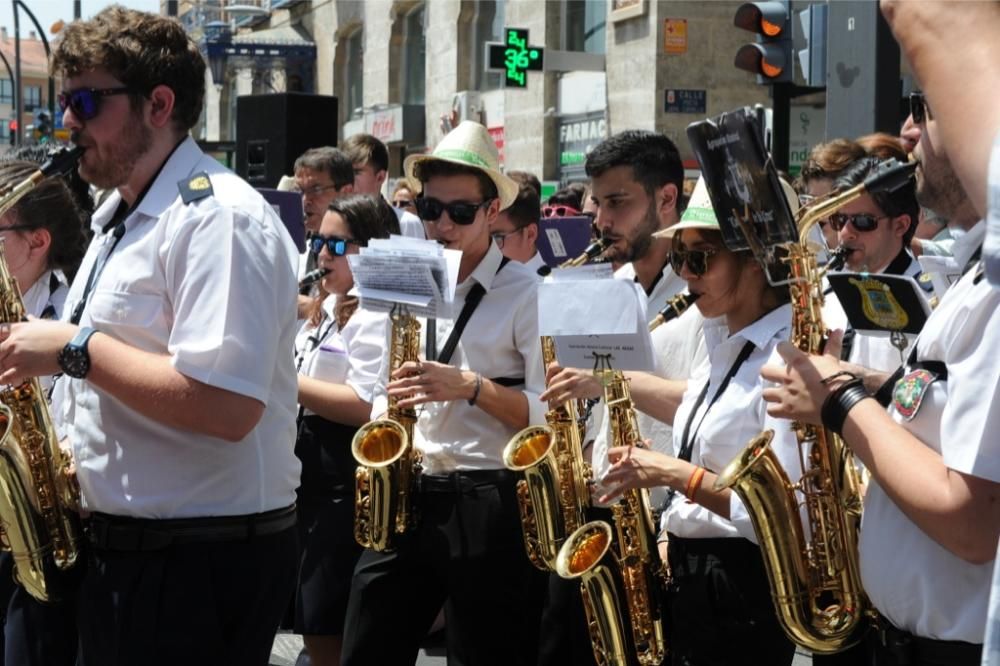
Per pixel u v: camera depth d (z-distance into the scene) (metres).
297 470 3.47
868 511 2.77
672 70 16.25
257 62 29.06
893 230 4.22
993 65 1.57
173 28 3.32
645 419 4.43
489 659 4.23
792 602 3.19
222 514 3.23
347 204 5.35
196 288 3.09
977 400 2.31
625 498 3.92
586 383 4.04
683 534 3.69
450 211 4.34
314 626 5.16
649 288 4.51
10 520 3.61
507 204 4.46
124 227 3.28
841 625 3.18
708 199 3.56
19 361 3.11
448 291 4.08
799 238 3.08
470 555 4.20
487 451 4.24
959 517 2.35
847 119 6.38
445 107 22.22
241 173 11.71
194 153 3.35
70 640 3.87
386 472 4.20
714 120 2.97
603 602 3.87
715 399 3.61
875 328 3.03
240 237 3.12
